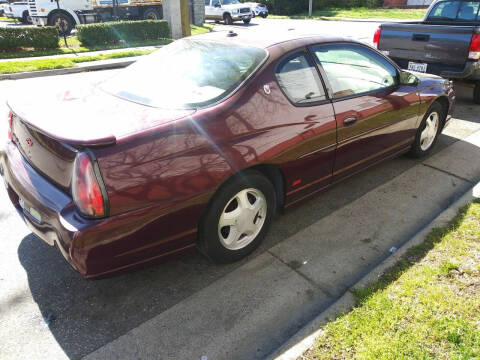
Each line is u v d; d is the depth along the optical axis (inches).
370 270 113.4
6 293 104.2
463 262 109.9
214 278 110.8
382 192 157.4
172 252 99.8
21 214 107.1
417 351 83.2
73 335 92.0
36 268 113.5
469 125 232.1
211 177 96.9
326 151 127.2
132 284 108.4
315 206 147.9
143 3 737.0
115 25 590.6
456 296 98.1
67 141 83.2
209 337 91.6
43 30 525.3
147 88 113.6
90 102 107.7
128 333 92.6
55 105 106.5
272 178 117.5
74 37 645.9
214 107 101.2
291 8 1317.7
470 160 184.9
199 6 876.6
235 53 118.6
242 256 115.9
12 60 447.2
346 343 85.5
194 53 124.7
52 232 89.4
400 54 265.0
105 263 87.6
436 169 176.4
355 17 1137.4
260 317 97.3
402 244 125.3
